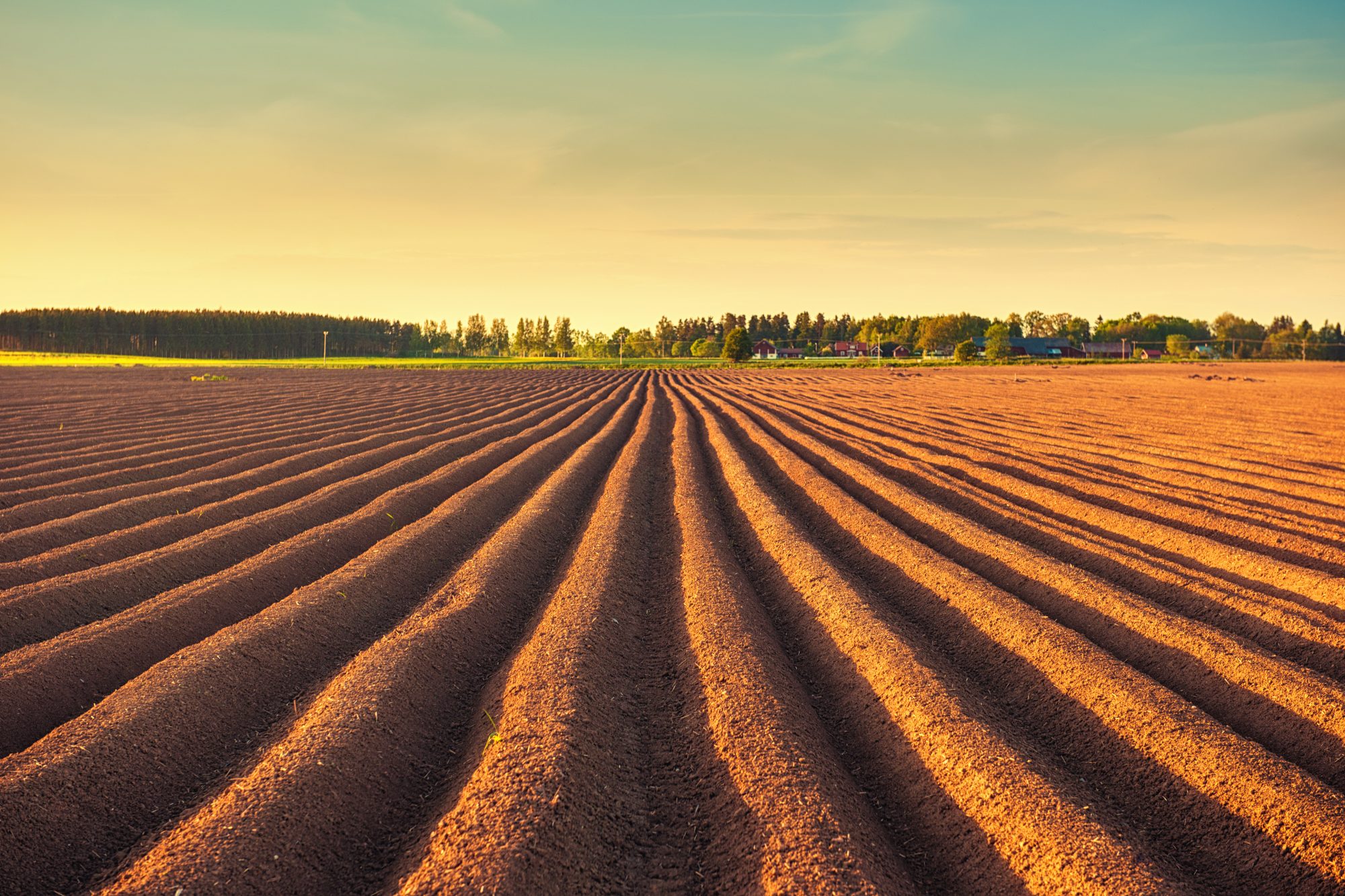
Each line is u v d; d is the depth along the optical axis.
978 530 15.16
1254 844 6.41
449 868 5.95
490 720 8.27
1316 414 37.75
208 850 6.07
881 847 6.61
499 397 53.06
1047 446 26.91
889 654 9.73
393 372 87.94
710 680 9.28
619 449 28.95
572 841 6.40
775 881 6.01
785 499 20.02
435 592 12.55
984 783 7.12
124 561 12.76
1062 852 6.21
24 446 25.44
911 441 28.41
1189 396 49.88
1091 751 8.00
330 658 10.23
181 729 8.00
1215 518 16.30
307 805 6.75
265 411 39.00
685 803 7.30
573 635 10.27
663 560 14.66
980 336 163.50
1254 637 10.59
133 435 28.70
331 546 14.39
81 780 6.98
